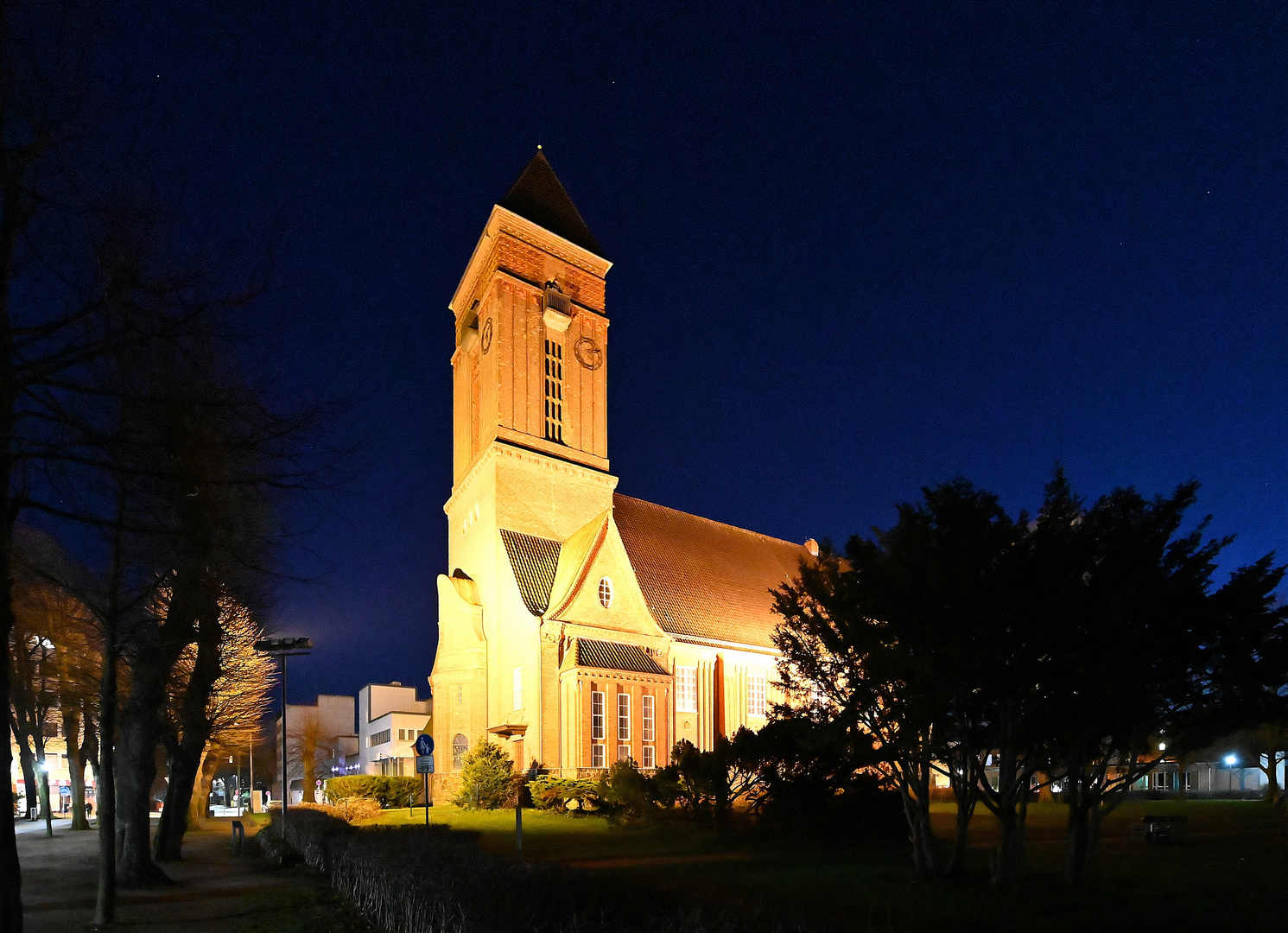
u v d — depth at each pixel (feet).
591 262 204.85
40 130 33.60
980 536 55.93
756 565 216.13
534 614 155.94
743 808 116.57
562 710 148.56
